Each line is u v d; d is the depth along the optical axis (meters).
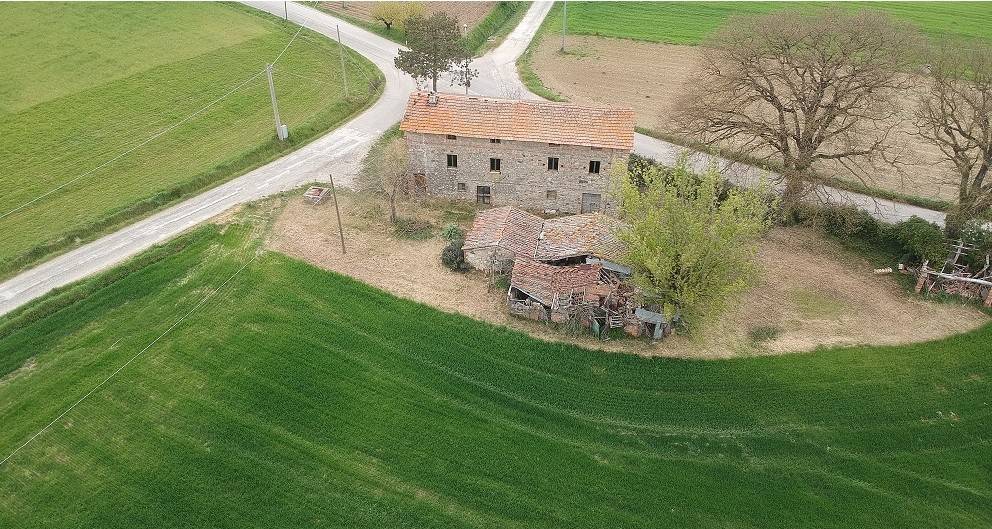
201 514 34.34
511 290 47.69
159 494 35.16
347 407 40.09
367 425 39.09
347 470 36.66
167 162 63.81
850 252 54.94
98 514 34.22
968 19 101.62
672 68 90.81
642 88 84.75
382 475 36.53
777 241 56.09
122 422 38.62
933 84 57.16
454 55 72.81
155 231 54.25
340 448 37.78
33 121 68.81
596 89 84.25
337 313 46.81
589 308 45.75
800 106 54.97
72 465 36.38
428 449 37.94
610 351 44.56
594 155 55.28
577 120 55.62
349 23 98.12
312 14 100.12
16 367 41.69
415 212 58.34
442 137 56.69
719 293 40.69
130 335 44.28
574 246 50.34
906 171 67.12
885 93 56.25
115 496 35.00
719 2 115.31
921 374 43.44
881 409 41.06
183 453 37.12
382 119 73.75
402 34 96.19
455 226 54.19
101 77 78.00
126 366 41.97
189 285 48.66
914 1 112.12
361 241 54.22
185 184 59.97
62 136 66.81
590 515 35.03
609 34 102.25
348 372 42.34
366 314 46.84
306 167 64.25
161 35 89.31
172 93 75.94
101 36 87.69
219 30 92.12
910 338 46.25
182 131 68.94
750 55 55.41
